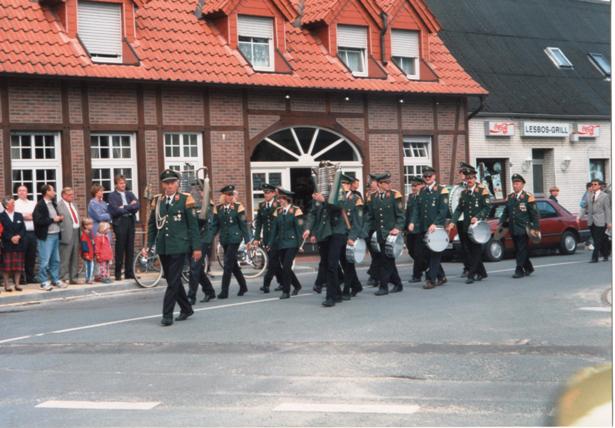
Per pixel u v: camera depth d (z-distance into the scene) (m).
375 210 14.02
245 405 6.73
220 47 21.59
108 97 19.58
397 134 24.62
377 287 15.18
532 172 28.34
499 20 31.89
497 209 20.81
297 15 22.95
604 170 30.67
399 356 8.52
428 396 6.84
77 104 19.12
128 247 17.30
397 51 25.27
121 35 20.09
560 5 35.00
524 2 33.94
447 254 21.14
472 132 26.62
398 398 6.81
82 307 13.91
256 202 22.20
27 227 17.00
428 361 8.23
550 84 30.06
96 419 6.47
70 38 19.23
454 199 19.48
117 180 17.31
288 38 23.31
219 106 21.33
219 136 21.30
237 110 21.61
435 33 26.09
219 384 7.57
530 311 11.31
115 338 10.33
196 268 13.61
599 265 18.11
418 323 10.53
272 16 22.53
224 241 14.37
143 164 20.06
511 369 7.76
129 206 17.23
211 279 18.05
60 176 19.00
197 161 21.08
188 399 7.03
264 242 15.20
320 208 12.62
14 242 15.26
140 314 12.49
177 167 20.75
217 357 8.84
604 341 9.02
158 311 12.76
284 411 6.48
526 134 27.84
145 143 20.11
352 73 23.53
